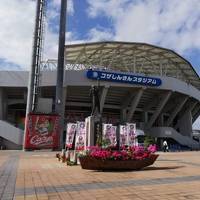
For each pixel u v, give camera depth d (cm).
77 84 4722
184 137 5750
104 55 5694
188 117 6556
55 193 738
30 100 4288
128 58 5891
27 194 727
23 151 3812
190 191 742
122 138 2330
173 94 5656
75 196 694
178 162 1867
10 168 1453
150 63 6112
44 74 4662
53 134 4059
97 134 1884
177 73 6588
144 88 5028
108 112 5803
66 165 1631
